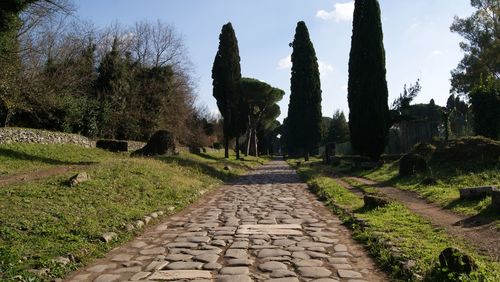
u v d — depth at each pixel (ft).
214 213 39.50
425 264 19.57
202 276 20.02
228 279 19.43
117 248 26.00
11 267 19.69
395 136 105.70
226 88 140.67
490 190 35.09
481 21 152.66
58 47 98.37
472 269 17.53
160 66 135.64
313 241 27.17
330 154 122.72
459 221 29.71
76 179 40.60
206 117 229.45
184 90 143.54
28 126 90.07
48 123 91.97
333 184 59.11
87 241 25.76
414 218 31.50
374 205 37.68
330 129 243.19
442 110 106.11
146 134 127.24
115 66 115.24
